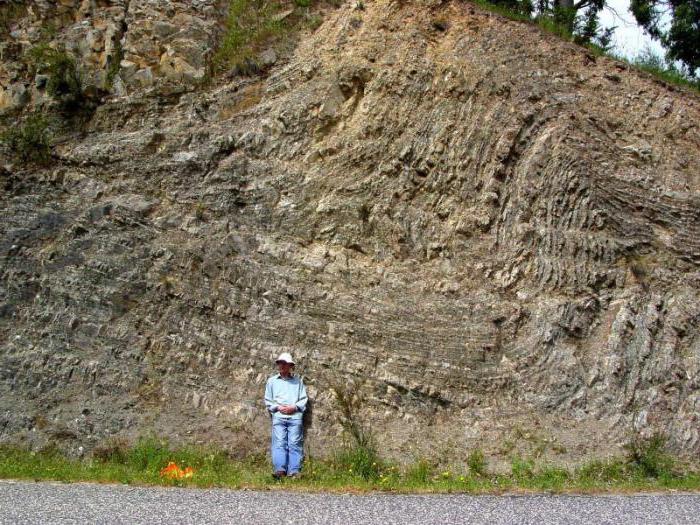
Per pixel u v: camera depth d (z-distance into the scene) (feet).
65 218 31.17
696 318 29.84
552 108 34.73
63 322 27.91
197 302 28.48
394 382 26.78
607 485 23.13
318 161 33.35
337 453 24.85
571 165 32.73
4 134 34.71
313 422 25.79
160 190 32.30
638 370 28.17
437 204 32.27
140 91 36.88
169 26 38.73
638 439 26.18
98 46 38.65
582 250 31.19
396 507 18.97
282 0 41.24
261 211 31.53
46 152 33.81
